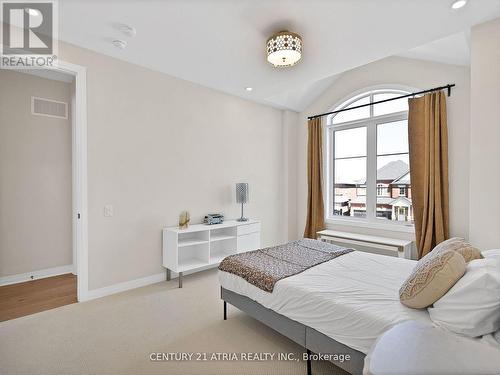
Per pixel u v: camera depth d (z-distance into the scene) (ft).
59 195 12.36
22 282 11.28
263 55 9.44
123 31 8.05
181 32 8.04
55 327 7.79
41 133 11.83
